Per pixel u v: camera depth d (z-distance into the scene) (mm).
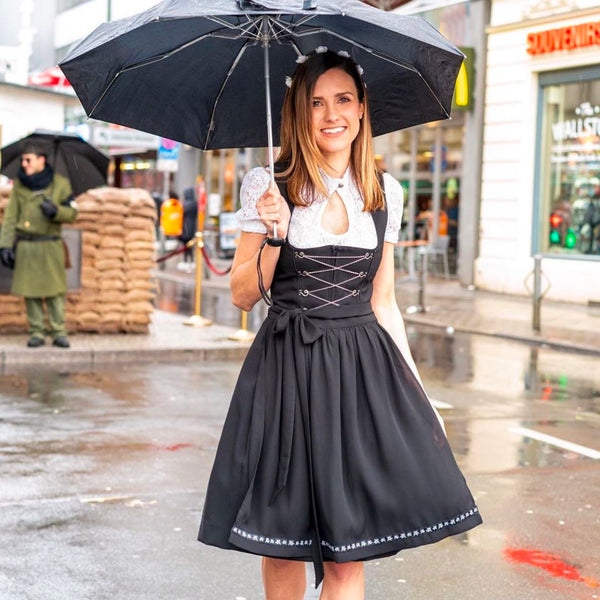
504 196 20359
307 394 3311
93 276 12711
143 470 6582
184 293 20766
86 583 4621
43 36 36969
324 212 3400
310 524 3289
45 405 8703
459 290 20859
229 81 3748
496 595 4566
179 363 11344
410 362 3535
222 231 29359
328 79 3396
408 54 3520
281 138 3500
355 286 3418
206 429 7859
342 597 3414
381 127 3836
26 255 11141
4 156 11523
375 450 3320
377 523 3295
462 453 7219
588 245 18828
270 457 3295
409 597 4531
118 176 36406
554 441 7668
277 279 3436
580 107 19016
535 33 19375
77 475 6430
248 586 4641
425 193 24125
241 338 12562
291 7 3061
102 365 11055
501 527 5516
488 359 12078
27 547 5070
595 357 12430
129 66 3516
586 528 5527
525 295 19703
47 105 15859
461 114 21891
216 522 3350
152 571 4793
